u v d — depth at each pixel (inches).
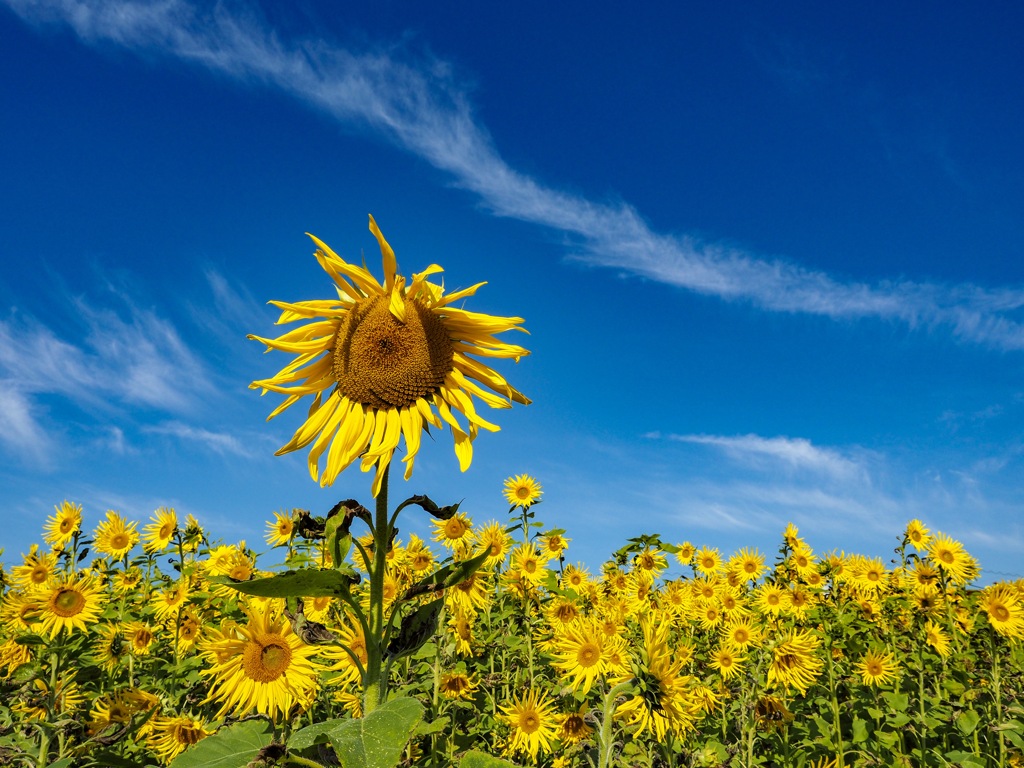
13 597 275.0
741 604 356.8
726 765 227.3
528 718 237.0
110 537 361.7
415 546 284.2
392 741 94.2
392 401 127.1
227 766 113.0
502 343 137.0
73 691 259.0
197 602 311.6
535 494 354.3
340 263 132.1
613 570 384.8
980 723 287.1
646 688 166.9
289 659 174.9
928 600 356.5
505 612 310.7
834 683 275.9
